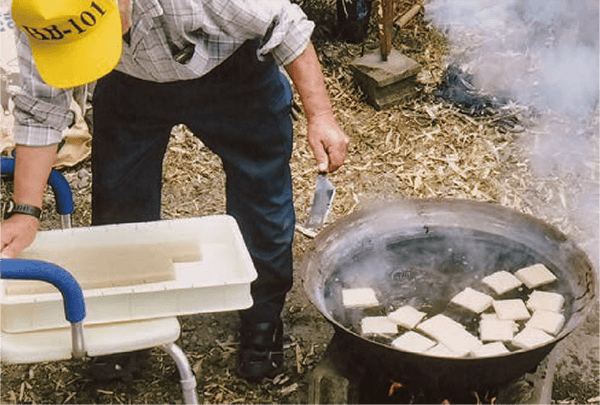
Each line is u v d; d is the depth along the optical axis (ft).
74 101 13.28
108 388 9.93
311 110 8.11
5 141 12.94
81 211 12.88
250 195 8.87
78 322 6.70
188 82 8.10
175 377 10.06
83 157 13.60
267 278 9.34
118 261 7.39
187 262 7.48
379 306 8.75
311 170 13.51
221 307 7.15
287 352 10.39
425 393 8.08
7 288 7.04
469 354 8.14
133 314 7.02
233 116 8.43
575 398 9.77
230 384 9.97
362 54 15.25
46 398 9.86
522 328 8.52
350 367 8.41
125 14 6.95
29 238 7.39
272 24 7.71
